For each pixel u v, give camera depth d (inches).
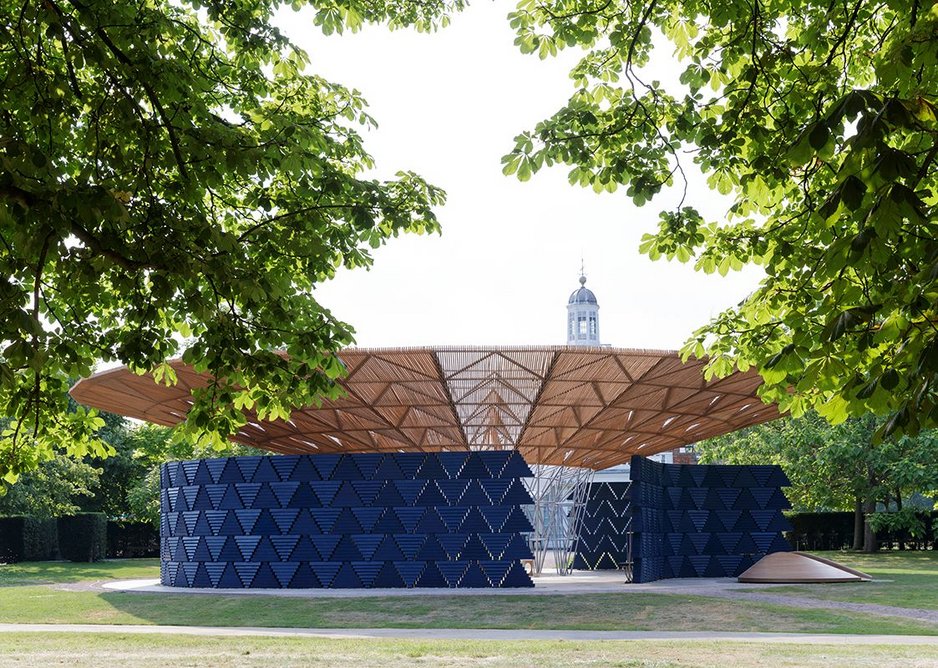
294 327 474.3
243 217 556.1
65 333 492.1
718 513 1487.5
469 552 1224.2
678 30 486.6
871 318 229.5
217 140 413.7
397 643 710.5
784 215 487.2
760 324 482.3
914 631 793.6
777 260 460.8
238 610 1000.2
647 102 480.4
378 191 498.6
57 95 419.2
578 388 1250.0
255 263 485.4
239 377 457.4
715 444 2539.4
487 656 622.8
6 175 320.5
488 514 1229.7
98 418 556.1
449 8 598.2
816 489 2098.9
